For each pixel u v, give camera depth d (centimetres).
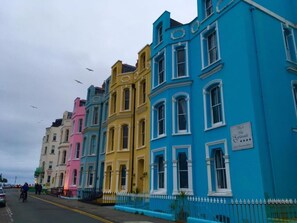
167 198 1584
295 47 1658
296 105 1516
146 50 2450
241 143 1321
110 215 1588
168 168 1703
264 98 1352
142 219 1430
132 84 2619
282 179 1245
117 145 2511
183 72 1895
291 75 1542
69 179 3512
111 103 2828
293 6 1762
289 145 1345
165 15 2122
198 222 1218
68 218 1489
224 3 1625
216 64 1585
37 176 6375
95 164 3081
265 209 1070
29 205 2270
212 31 1728
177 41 1948
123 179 2414
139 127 2384
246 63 1388
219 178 1480
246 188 1252
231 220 1198
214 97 1642
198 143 1642
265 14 1564
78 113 3828
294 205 1101
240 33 1463
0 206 2111
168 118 1811
